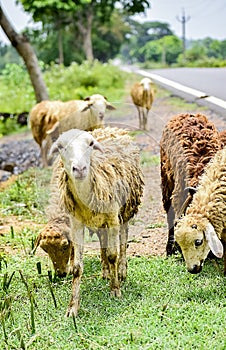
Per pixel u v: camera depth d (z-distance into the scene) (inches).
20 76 985.5
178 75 743.1
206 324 188.1
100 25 1772.9
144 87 539.5
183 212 234.2
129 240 272.5
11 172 498.9
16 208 339.9
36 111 442.3
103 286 227.5
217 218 211.9
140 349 177.2
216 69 805.9
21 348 184.2
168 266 241.8
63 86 888.9
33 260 259.8
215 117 434.9
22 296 222.5
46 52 1846.7
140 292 219.0
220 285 219.3
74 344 184.7
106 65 1080.8
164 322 192.7
